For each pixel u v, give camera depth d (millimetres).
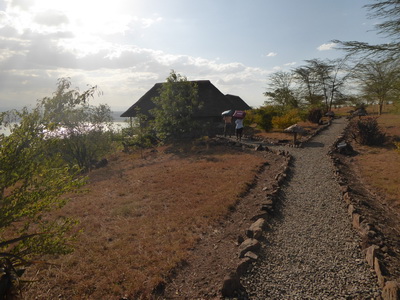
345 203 7160
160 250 5043
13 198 3186
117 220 6559
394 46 10414
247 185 8828
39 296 3783
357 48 10977
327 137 19797
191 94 19875
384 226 5805
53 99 3744
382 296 3551
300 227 5922
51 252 3396
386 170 10344
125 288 3957
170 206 7332
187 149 17172
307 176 9891
